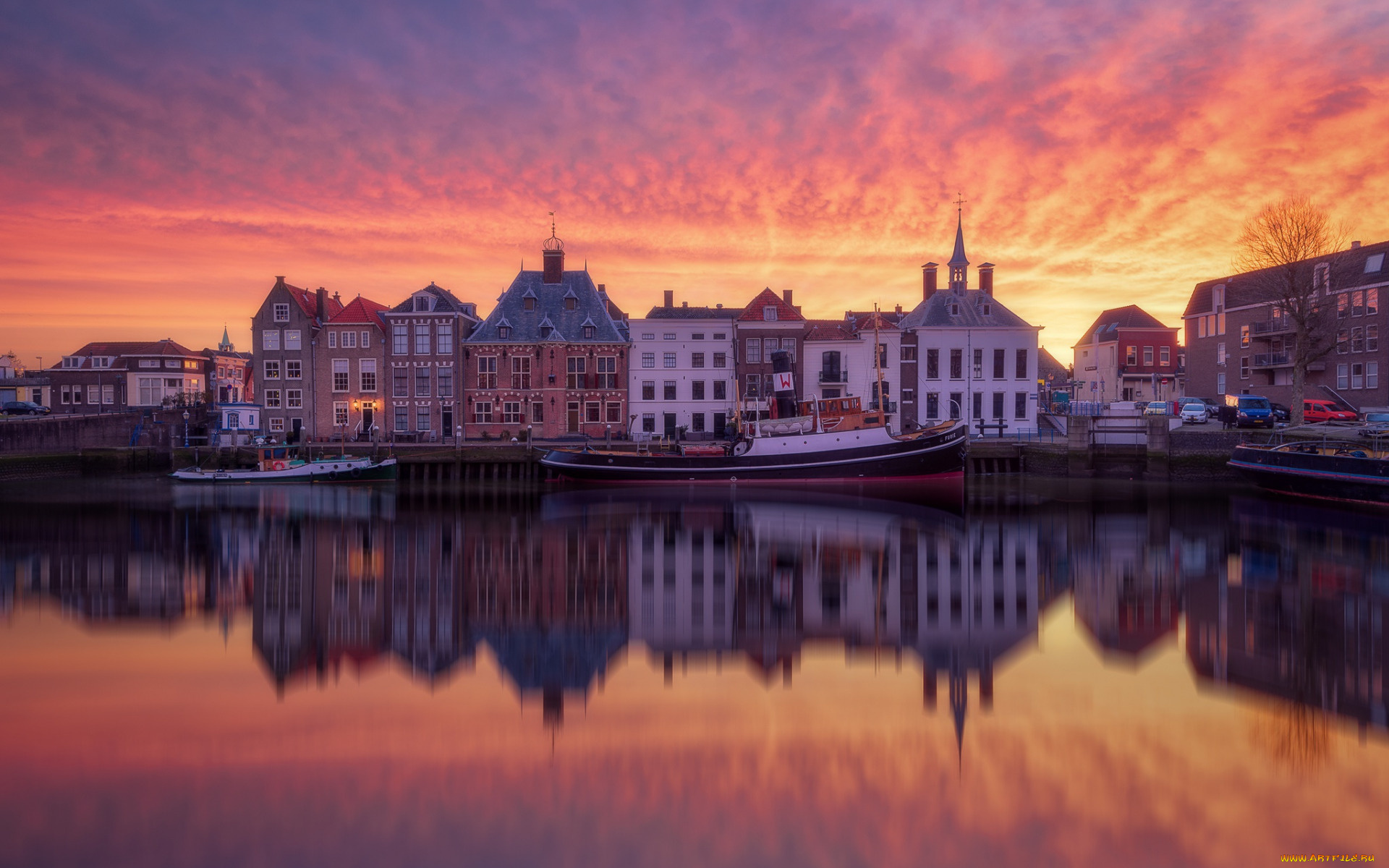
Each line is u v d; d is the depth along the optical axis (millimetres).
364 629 15930
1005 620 16422
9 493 40500
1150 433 45188
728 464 42812
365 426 56750
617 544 25750
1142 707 11477
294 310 57062
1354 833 8117
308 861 7727
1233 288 61969
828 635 15508
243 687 12328
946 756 9930
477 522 30516
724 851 7961
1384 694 11734
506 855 7867
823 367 56438
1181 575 20453
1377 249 51375
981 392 57156
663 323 56594
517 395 56469
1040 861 7773
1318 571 20812
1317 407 48312
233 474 45625
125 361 79938
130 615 16875
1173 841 8070
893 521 30344
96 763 9664
